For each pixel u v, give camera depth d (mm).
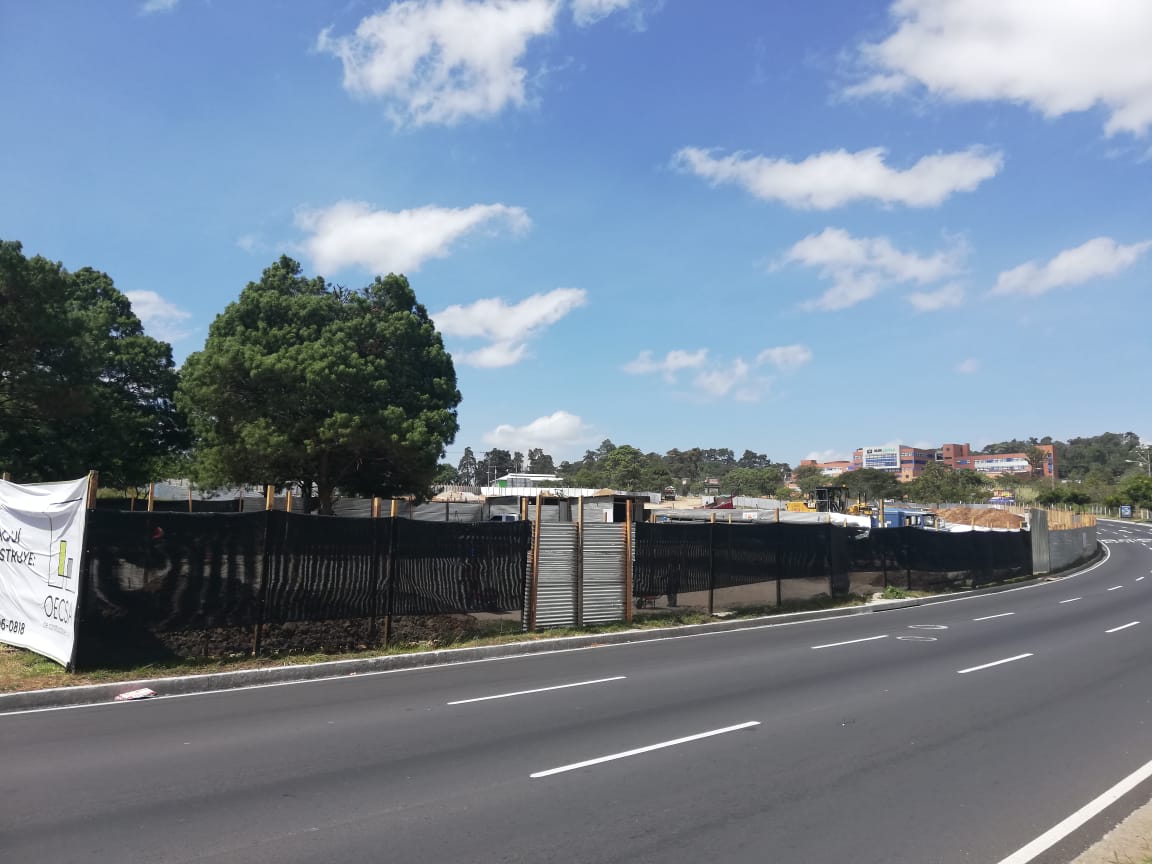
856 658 13273
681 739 7887
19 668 9938
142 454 32719
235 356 28375
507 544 14617
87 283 34281
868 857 5070
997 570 32562
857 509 52062
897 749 7633
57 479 26766
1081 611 21828
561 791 6266
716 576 18578
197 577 10828
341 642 12211
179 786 6230
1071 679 11438
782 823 5648
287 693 9930
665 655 13453
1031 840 5387
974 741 7965
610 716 8836
